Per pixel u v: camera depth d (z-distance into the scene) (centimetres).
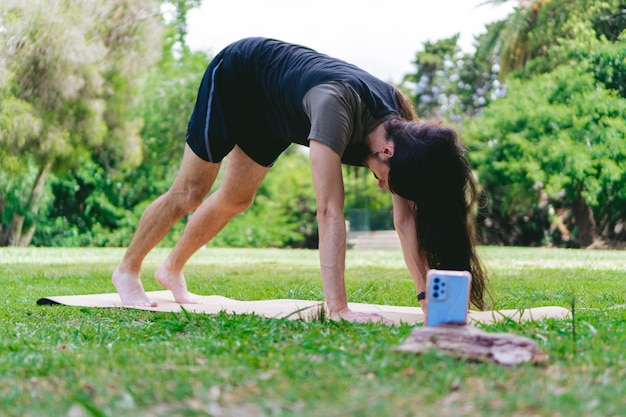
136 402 171
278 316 332
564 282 573
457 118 2006
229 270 834
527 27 1634
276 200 2145
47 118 1524
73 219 1806
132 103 1702
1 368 210
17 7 1466
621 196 1443
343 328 272
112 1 1580
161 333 284
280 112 347
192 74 1864
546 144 1512
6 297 480
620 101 1435
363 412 156
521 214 1689
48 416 161
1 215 1612
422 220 308
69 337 278
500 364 201
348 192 2198
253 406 165
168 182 1852
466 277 221
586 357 211
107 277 682
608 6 1457
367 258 1148
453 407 163
